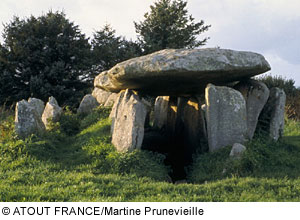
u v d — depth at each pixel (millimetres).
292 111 15742
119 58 25344
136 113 7977
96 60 25391
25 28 21625
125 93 9180
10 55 20578
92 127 11180
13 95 20641
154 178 6902
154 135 12000
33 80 19703
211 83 8797
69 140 10648
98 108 13148
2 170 6828
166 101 12594
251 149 7414
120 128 8391
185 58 7668
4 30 21703
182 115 11078
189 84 9078
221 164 7203
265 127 8719
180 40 25406
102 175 6801
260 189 5793
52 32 22031
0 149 7852
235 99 8156
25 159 7449
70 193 5500
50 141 9414
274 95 8875
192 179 7203
